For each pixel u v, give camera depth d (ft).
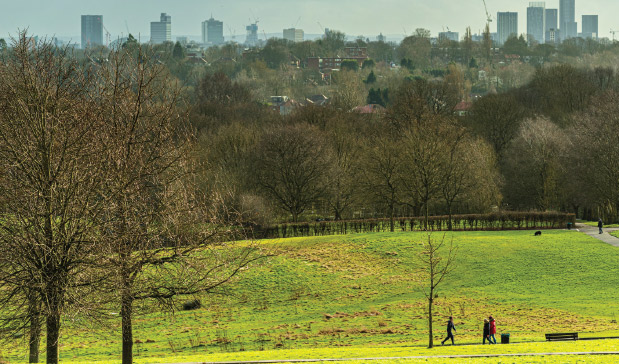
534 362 278.46
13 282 259.60
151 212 282.15
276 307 513.86
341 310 497.46
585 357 284.41
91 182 276.62
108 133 284.41
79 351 403.75
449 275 582.35
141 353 395.34
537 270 575.79
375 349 360.28
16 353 390.21
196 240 290.35
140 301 304.09
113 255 273.95
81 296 264.72
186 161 300.20
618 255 604.90
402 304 501.56
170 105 294.05
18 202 268.82
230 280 304.50
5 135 275.39
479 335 406.21
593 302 479.41
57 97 282.56
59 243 265.13
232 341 415.03
